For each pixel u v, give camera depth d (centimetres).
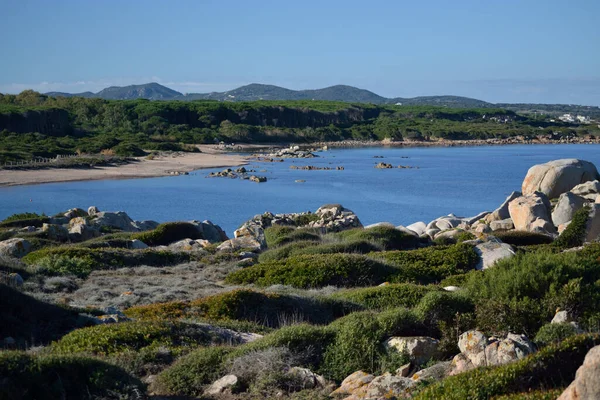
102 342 1277
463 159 14350
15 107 16788
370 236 3266
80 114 19575
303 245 3059
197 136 17725
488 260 2581
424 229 4053
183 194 8169
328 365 1163
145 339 1316
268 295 1780
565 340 895
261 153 15562
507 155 15525
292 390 1066
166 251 2903
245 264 2739
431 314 1266
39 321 1503
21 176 9438
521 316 1230
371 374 1091
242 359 1131
